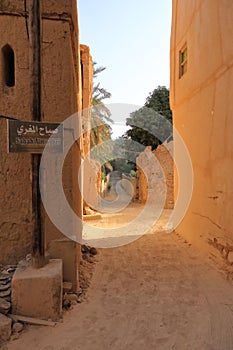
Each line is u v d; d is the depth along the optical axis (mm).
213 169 5148
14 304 2871
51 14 3582
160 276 4461
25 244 3512
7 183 3520
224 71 4664
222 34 4684
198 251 5848
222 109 4758
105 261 5320
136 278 4379
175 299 3596
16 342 2592
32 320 2846
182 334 2793
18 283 2863
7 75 3658
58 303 2959
